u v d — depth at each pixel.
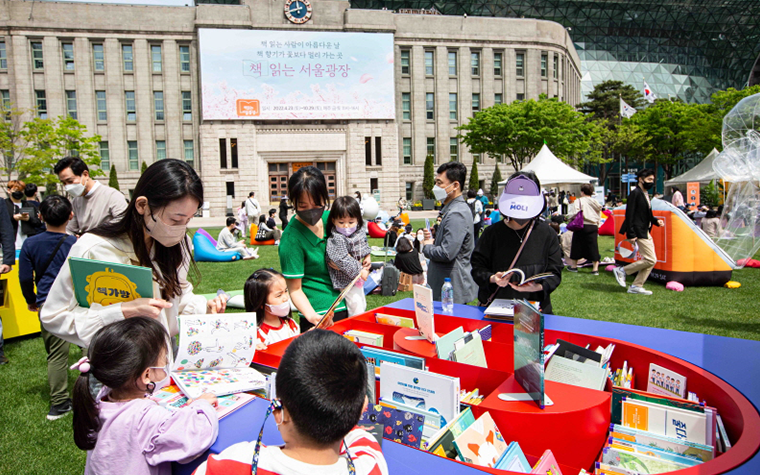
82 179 3.81
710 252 7.12
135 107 30.48
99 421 1.41
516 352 1.90
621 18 54.97
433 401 1.73
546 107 27.12
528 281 2.64
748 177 3.93
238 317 2.00
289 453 1.05
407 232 10.98
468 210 3.55
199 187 1.76
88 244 1.79
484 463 1.48
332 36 31.00
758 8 55.66
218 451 1.37
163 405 1.63
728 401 1.64
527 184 2.75
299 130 31.20
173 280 1.99
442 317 2.79
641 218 6.59
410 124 34.72
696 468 1.25
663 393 2.00
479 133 28.73
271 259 10.90
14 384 3.88
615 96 44.62
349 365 1.04
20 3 28.94
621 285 7.09
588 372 1.93
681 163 50.75
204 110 29.61
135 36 30.11
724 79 63.19
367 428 1.38
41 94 29.77
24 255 3.50
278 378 1.05
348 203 2.88
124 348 1.42
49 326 1.79
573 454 1.62
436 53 34.69
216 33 29.50
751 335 4.62
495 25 35.50
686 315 5.46
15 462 2.73
